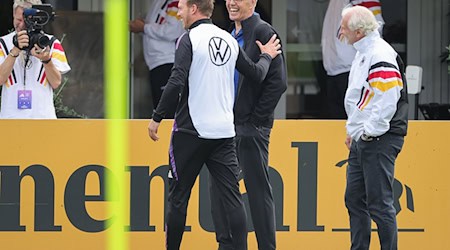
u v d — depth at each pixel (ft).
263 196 80.23
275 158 86.79
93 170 85.97
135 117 122.01
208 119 74.90
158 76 117.08
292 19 125.70
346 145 84.12
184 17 76.18
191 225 86.48
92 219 85.92
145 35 118.01
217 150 76.43
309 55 126.11
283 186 86.84
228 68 75.66
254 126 79.77
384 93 77.15
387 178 78.89
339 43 115.14
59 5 120.57
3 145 85.25
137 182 86.17
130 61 120.78
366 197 81.00
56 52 88.38
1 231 85.40
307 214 87.04
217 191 80.48
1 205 85.35
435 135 87.04
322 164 87.04
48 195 85.56
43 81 87.45
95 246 86.02
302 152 86.89
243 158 80.12
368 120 77.71
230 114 76.13
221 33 75.92
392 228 78.79
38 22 84.48
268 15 125.59
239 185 84.58
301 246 87.10
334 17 115.96
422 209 87.25
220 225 80.89
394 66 77.56
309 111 126.00
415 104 115.44
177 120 75.77
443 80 124.36
